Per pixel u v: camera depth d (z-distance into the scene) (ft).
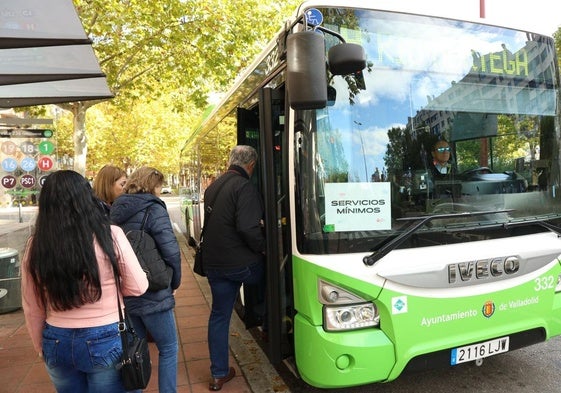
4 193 23.79
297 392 12.00
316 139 9.40
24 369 13.74
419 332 9.28
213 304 11.91
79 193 7.01
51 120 24.48
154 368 13.44
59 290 6.72
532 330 10.58
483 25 10.90
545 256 10.50
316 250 9.21
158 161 110.83
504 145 10.88
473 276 9.63
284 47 10.43
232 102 17.84
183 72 37.42
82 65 15.34
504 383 12.00
